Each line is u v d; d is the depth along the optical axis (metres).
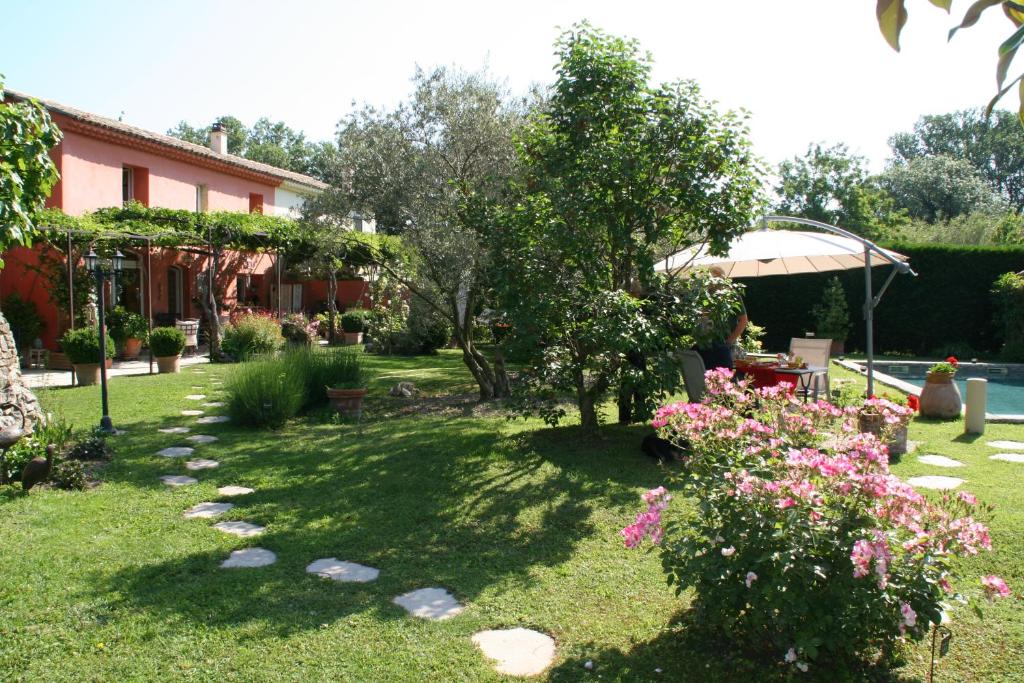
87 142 15.55
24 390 6.64
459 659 2.97
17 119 5.93
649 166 6.63
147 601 3.52
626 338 5.95
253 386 8.14
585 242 6.64
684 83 6.58
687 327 6.55
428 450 6.77
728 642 3.06
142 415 8.73
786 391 4.11
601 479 5.77
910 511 2.66
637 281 7.15
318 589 3.69
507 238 6.78
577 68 6.63
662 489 3.13
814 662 2.82
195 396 10.25
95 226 13.55
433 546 4.35
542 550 4.27
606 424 8.09
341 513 4.98
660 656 2.98
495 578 3.84
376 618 3.35
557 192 6.62
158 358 12.91
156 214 15.55
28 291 14.49
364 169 8.86
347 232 9.64
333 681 2.80
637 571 3.93
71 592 3.62
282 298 23.41
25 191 6.23
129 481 5.74
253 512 4.99
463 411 9.28
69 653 3.03
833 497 2.74
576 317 6.75
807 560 2.63
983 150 46.72
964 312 17.45
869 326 7.88
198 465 6.32
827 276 18.27
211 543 4.36
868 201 26.95
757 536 2.71
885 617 2.61
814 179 26.97
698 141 6.42
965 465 6.05
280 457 6.59
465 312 9.99
